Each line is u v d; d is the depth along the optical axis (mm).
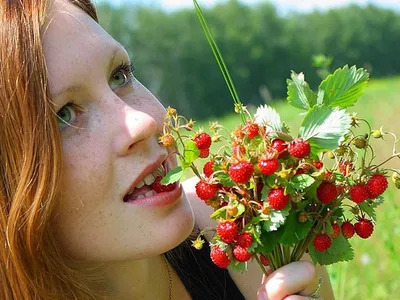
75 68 568
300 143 506
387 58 12797
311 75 12516
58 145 553
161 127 612
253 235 521
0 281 604
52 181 554
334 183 532
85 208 569
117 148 562
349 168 542
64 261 591
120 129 563
